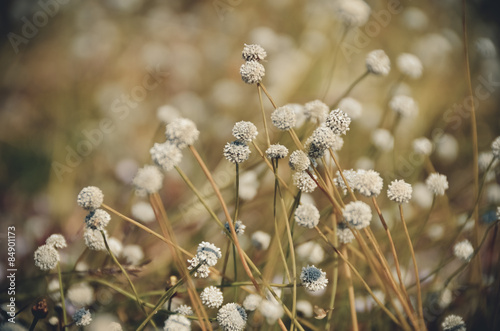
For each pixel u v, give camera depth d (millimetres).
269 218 385
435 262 375
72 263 365
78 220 406
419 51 589
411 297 340
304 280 284
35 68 535
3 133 462
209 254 282
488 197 370
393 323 324
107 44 579
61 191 416
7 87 510
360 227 268
